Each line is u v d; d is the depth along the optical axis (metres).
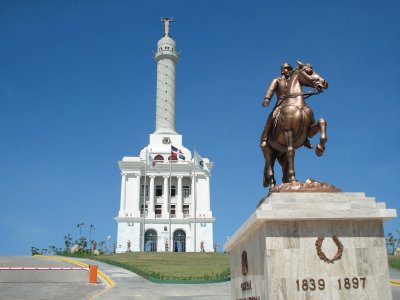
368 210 10.44
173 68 105.81
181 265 45.38
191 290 28.80
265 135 12.87
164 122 102.12
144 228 91.75
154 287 30.06
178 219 93.69
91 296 25.47
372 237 10.48
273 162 13.02
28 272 35.72
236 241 13.20
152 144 99.56
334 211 10.36
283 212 10.24
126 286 30.36
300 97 12.18
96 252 64.69
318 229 10.38
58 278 33.41
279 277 10.00
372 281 10.18
